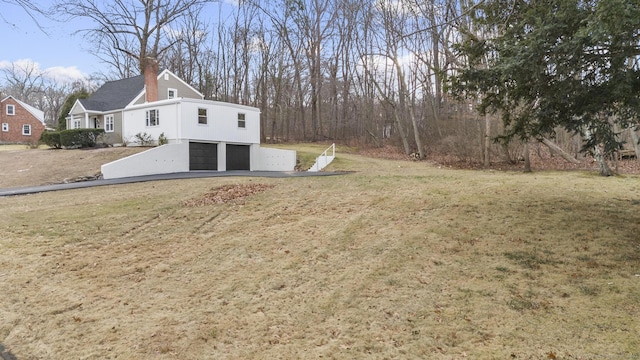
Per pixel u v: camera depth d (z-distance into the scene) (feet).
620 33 14.80
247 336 13.12
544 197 31.55
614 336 12.29
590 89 18.22
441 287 16.47
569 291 15.61
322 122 132.67
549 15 17.75
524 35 19.56
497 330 13.00
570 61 17.28
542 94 20.18
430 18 62.69
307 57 124.06
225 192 37.22
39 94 197.47
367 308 14.92
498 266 18.38
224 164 71.67
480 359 11.43
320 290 16.60
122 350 12.30
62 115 103.24
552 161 67.97
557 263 18.43
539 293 15.58
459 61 32.14
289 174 52.80
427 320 13.85
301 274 18.31
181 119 65.77
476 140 70.18
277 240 23.16
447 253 20.24
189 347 12.45
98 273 18.54
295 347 12.41
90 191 40.40
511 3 22.79
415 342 12.47
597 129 19.92
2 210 31.12
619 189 35.55
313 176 48.93
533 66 17.62
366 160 75.87
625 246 19.95
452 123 82.94
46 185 47.34
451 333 12.94
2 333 13.37
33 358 11.98
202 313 14.73
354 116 121.39
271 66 126.31
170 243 22.93
